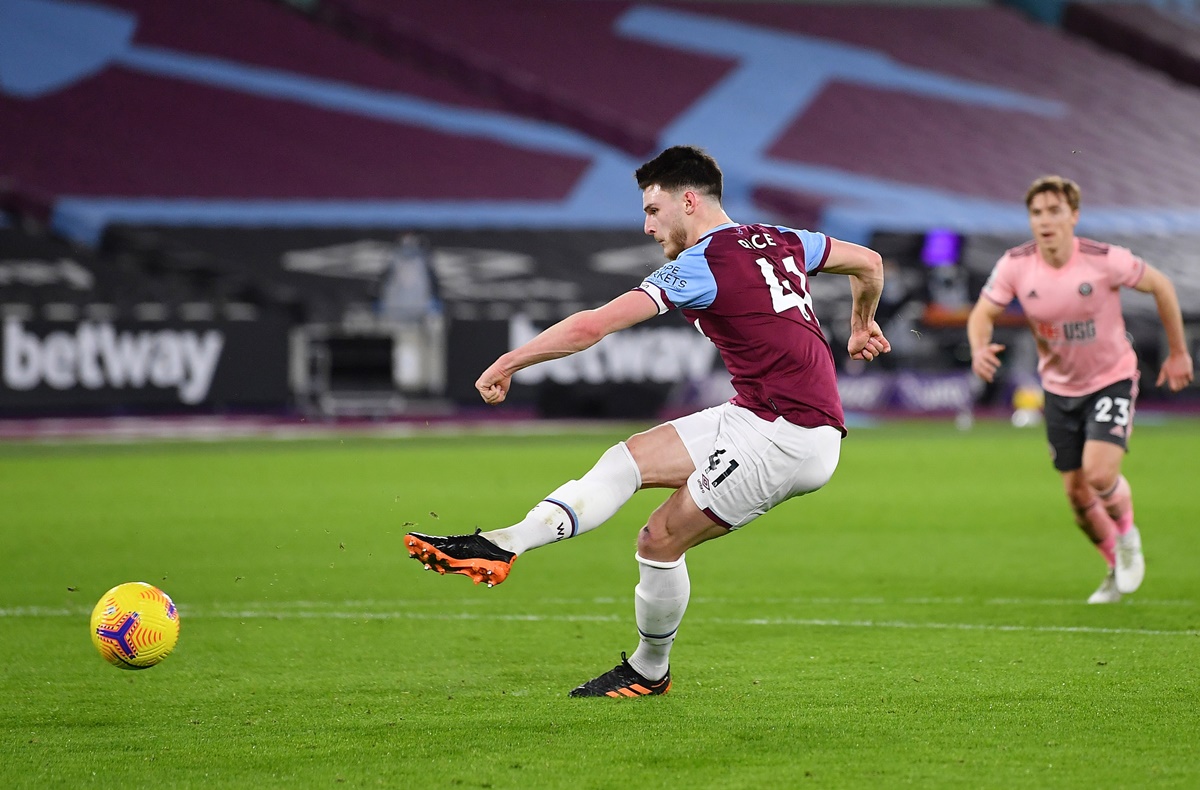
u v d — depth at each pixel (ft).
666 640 64.59
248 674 71.77
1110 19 458.09
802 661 74.38
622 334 286.87
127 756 54.70
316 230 338.13
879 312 304.30
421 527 135.54
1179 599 96.89
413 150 379.76
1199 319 321.11
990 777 50.60
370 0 425.28
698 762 53.01
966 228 357.61
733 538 131.13
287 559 117.19
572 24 434.71
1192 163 415.85
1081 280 93.86
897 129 410.52
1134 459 207.21
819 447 61.52
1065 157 409.69
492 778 51.03
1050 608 93.25
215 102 383.24
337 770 52.39
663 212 62.54
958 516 147.02
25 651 78.43
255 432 258.98
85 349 262.88
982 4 475.31
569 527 59.77
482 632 84.84
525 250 342.23
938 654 76.18
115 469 191.11
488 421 285.23
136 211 335.26
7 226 320.70
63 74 381.40
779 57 435.12
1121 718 59.88
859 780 50.31
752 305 60.44
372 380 289.94
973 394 300.61
